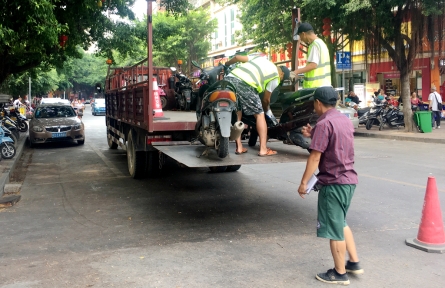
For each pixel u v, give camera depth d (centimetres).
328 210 381
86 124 2680
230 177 891
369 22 1542
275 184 816
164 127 678
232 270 422
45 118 1579
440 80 2125
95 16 1424
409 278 400
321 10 1511
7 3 753
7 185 847
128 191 783
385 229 540
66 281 402
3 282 401
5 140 1123
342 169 374
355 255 406
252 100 569
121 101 960
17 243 512
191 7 1609
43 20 800
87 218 618
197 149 649
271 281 396
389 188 753
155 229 559
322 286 385
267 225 568
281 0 1703
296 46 708
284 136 600
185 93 1066
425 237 475
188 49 3444
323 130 373
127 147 928
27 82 3200
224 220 594
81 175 960
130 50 1725
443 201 658
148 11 646
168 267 432
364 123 1873
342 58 1869
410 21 1620
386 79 2367
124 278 407
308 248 480
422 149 1281
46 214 644
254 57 593
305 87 581
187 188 797
